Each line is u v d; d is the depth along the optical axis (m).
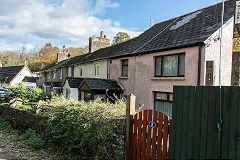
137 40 14.09
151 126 4.20
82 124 5.45
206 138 3.29
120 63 13.66
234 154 2.98
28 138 7.59
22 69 38.12
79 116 5.81
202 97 3.37
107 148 5.06
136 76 11.91
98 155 5.11
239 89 2.98
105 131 5.02
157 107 10.48
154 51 10.49
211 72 5.97
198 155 3.37
